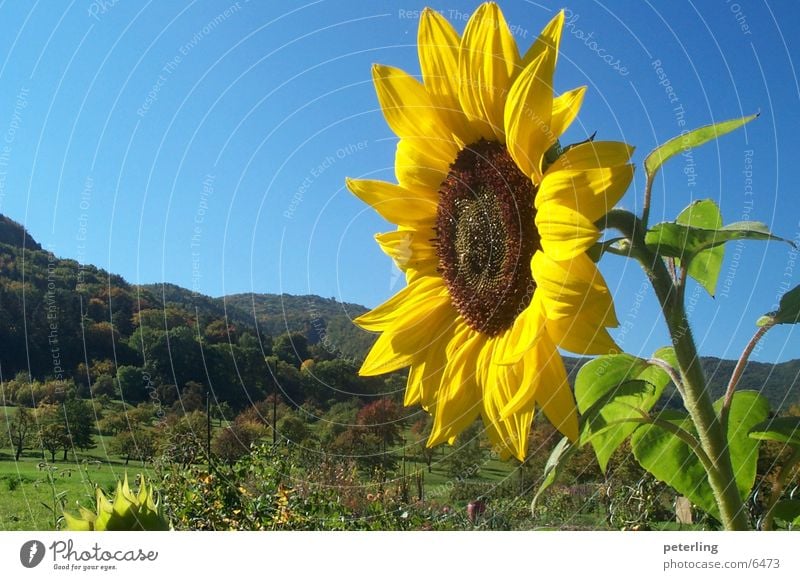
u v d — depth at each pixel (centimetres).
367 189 226
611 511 255
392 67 215
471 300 215
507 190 200
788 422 155
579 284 157
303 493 284
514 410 174
